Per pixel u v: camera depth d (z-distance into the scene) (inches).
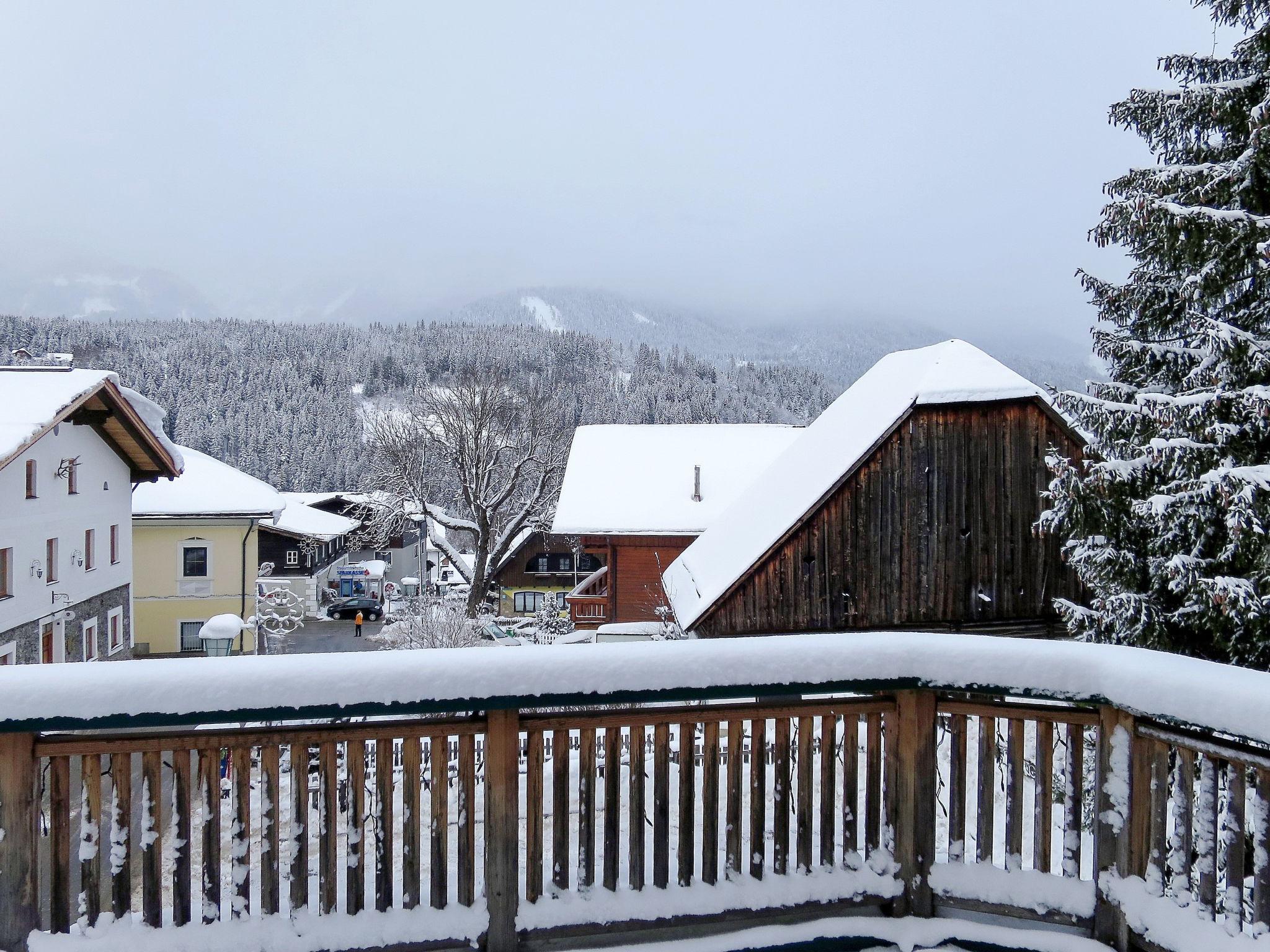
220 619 1022.4
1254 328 243.9
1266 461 230.4
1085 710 108.7
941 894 113.2
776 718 112.3
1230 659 236.1
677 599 566.9
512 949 105.6
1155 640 249.0
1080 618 275.4
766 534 492.4
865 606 475.8
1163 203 244.8
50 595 746.8
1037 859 110.8
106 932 98.4
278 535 1531.7
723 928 110.9
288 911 108.2
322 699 96.2
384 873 103.9
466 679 98.8
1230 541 227.5
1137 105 276.1
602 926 107.3
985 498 477.7
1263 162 238.5
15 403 689.6
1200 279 246.2
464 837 106.0
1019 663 106.4
